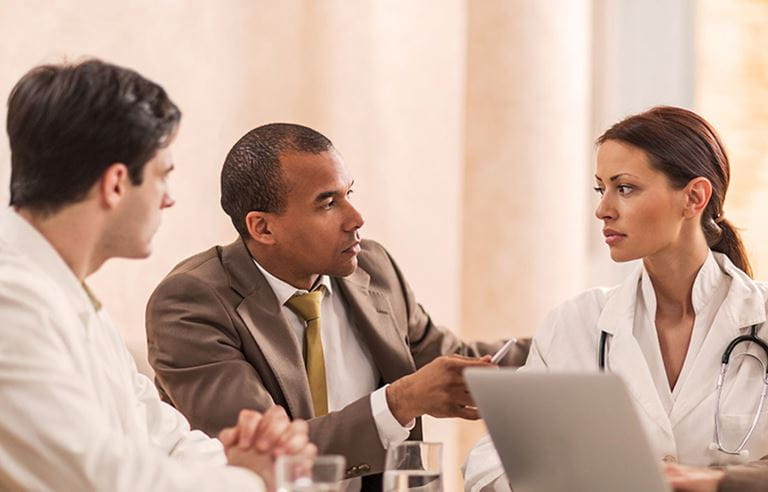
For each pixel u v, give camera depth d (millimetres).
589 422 2527
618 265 7312
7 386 2525
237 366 4090
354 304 4469
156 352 4234
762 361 3723
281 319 4242
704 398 3713
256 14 6742
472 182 6754
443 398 3777
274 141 4281
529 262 6676
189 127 6535
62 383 2561
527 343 4883
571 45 6797
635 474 2518
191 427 4086
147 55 6445
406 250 6977
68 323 2711
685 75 7336
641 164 3701
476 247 6730
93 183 2795
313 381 4309
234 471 2660
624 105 7402
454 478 6609
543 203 6695
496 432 2809
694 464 3686
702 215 3832
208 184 6574
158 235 6426
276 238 4273
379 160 6953
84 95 2789
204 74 6586
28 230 2791
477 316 6711
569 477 2678
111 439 2564
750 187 6762
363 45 6930
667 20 7367
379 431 3859
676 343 3834
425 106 7027
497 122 6734
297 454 2859
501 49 6742
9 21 6078
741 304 3760
